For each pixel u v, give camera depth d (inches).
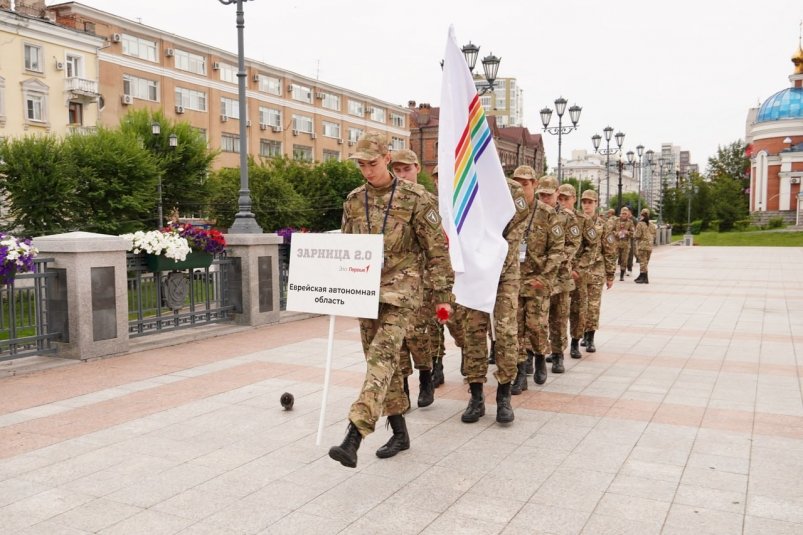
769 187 2849.4
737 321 426.3
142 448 180.5
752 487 152.6
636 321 427.5
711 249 1596.9
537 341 244.2
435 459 172.2
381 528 132.7
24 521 136.5
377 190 170.9
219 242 366.6
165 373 270.8
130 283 334.3
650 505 143.0
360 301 159.0
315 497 147.8
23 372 267.1
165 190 1412.4
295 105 2357.3
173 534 130.5
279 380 259.0
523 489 152.3
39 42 1508.4
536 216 242.2
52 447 181.5
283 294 447.5
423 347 213.3
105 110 1691.7
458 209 201.2
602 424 203.0
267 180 1631.4
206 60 1998.0
